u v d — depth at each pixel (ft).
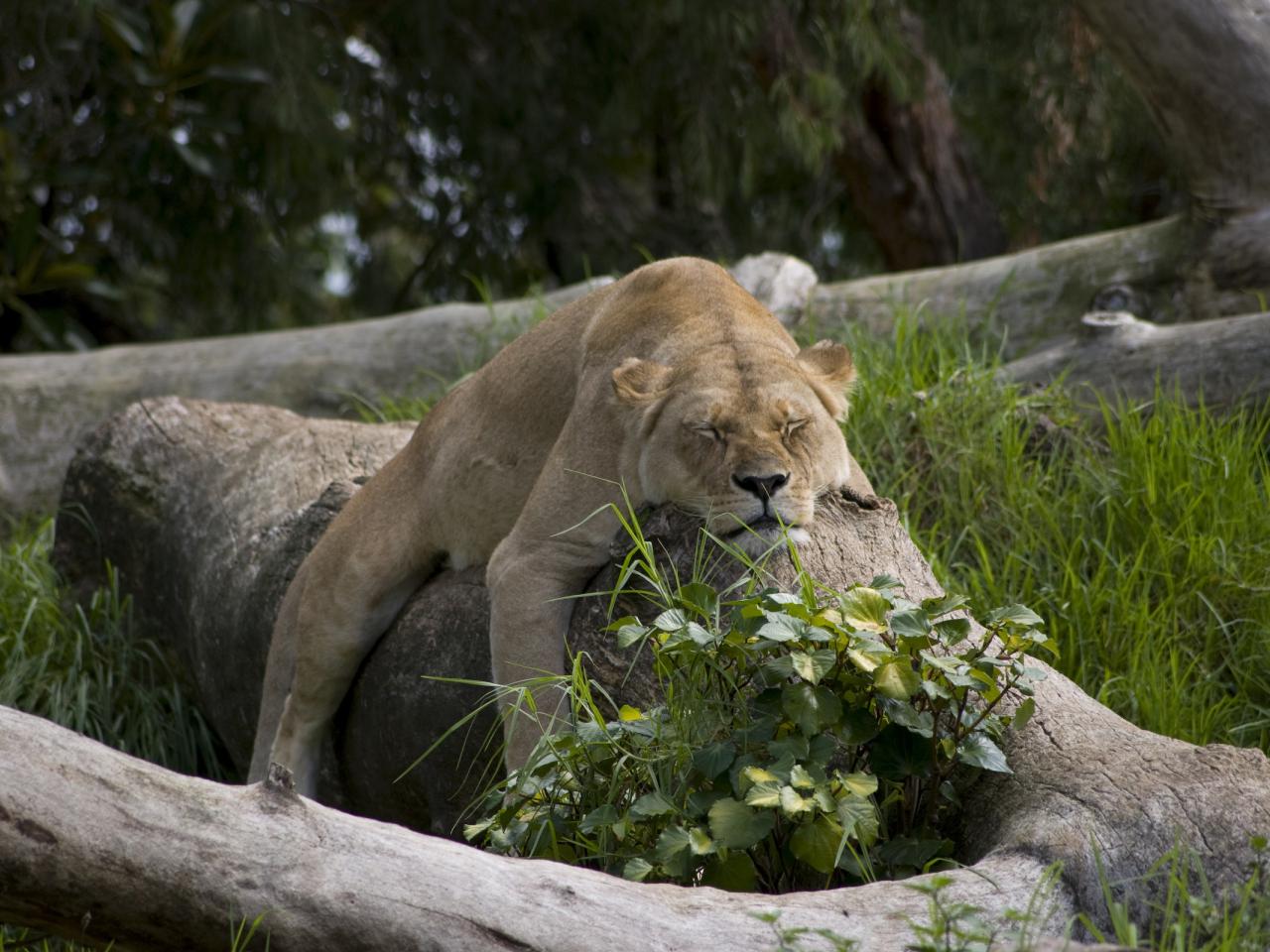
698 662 22.00
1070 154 72.43
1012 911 17.79
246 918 17.22
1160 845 19.88
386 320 54.44
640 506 26.48
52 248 74.79
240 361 54.34
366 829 18.21
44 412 54.44
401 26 77.77
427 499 31.89
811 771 20.26
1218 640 32.86
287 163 72.54
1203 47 44.83
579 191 80.89
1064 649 32.14
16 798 16.92
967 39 65.26
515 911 17.67
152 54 67.87
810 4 64.90
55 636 40.34
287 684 33.81
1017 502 35.99
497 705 28.02
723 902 18.47
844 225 85.92
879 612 21.31
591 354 28.91
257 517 37.65
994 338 47.32
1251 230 45.73
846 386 27.61
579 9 74.08
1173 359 40.34
